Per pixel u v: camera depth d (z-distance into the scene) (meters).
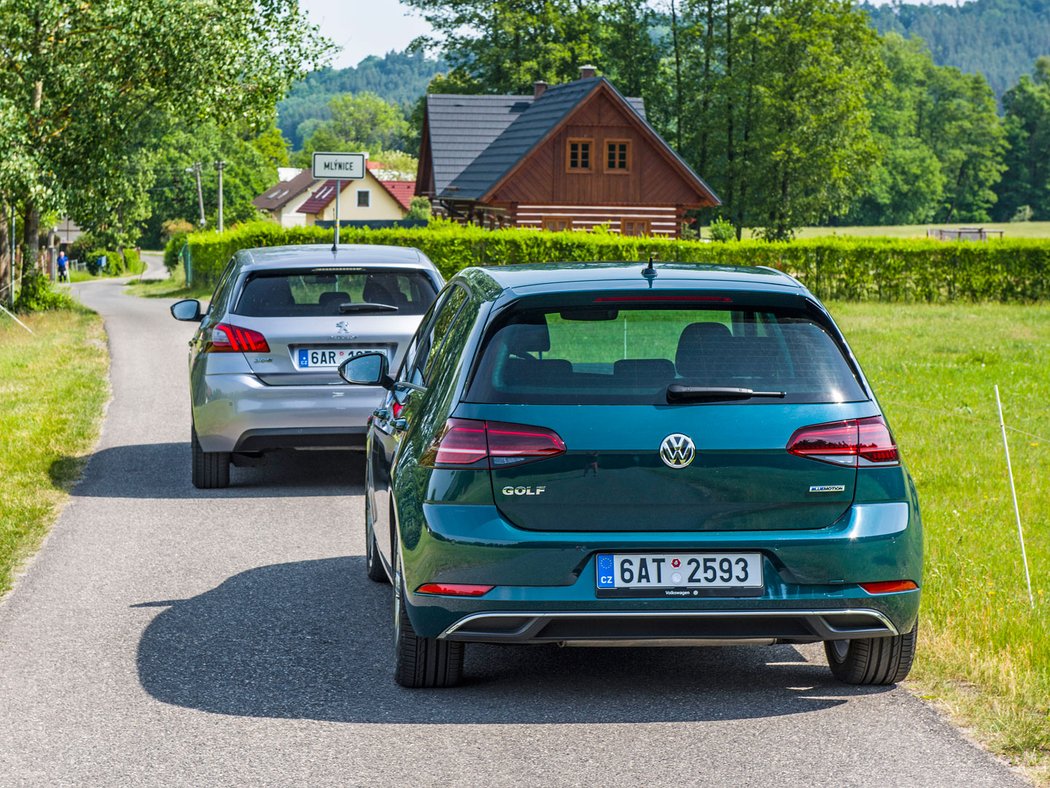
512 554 5.18
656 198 56.19
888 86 79.44
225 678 6.06
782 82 73.88
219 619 7.14
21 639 6.73
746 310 5.49
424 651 5.70
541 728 5.31
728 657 6.44
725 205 78.94
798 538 5.22
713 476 5.21
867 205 158.88
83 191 35.56
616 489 5.20
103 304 49.22
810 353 5.43
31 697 5.78
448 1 76.19
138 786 4.74
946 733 5.22
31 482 11.30
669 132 81.81
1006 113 192.62
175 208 142.38
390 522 6.47
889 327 31.30
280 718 5.47
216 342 10.79
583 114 55.31
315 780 4.77
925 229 144.75
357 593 7.75
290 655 6.44
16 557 8.62
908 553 5.34
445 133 61.38
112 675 6.11
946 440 14.20
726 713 5.50
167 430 14.73
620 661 6.36
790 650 6.57
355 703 5.66
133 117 36.53
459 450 5.27
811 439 5.26
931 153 159.12
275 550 8.95
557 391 5.28
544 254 41.78
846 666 5.84
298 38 37.72
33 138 34.50
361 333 10.77
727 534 5.22
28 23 33.12
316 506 10.55
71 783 4.77
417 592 5.35
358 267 10.96
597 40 78.06
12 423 14.61
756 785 4.67
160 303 49.91
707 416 5.23
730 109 77.56
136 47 34.47
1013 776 4.74
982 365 22.20
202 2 35.06
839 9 75.25
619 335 5.40
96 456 12.94
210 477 11.27
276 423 10.67
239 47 36.31
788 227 75.00
